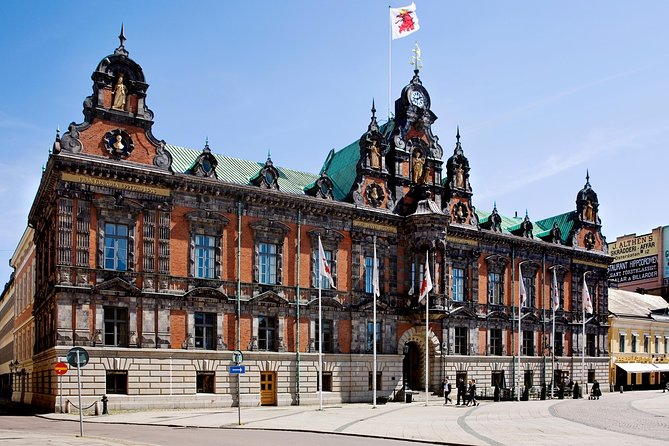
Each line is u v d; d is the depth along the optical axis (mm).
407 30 80562
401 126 80000
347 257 73062
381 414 52688
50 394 57594
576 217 98812
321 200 70750
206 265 63812
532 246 90375
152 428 42344
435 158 81438
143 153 60969
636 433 37250
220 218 64438
